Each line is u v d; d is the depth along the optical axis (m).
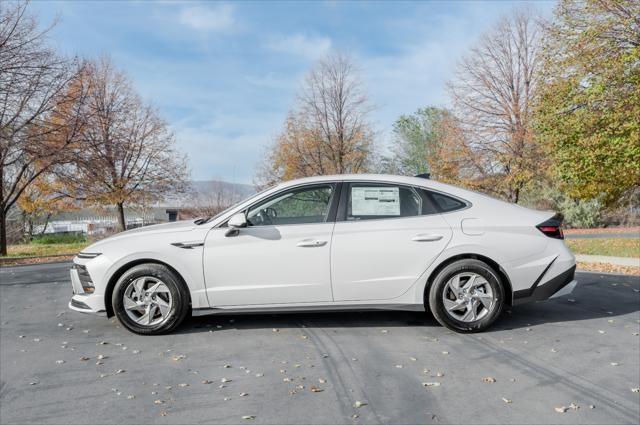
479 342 4.68
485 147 28.55
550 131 15.82
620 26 15.28
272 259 4.96
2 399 3.52
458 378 3.78
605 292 7.31
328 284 4.96
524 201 37.28
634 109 13.55
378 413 3.19
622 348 4.48
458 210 5.11
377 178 5.23
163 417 3.17
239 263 4.97
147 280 5.05
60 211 32.31
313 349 4.52
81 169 22.25
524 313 5.84
